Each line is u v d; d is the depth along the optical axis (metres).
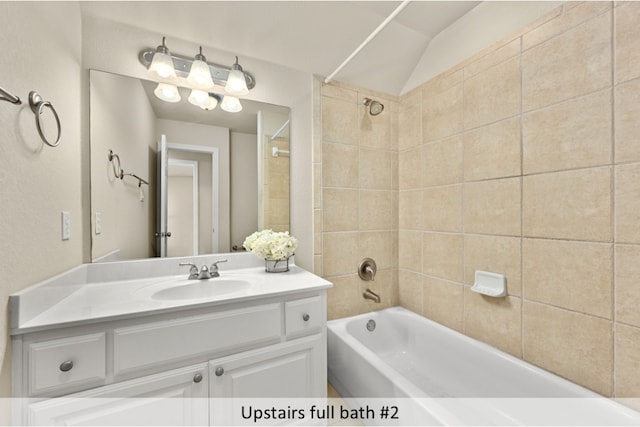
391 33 1.67
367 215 1.94
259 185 1.62
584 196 1.09
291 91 1.68
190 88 1.45
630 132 0.97
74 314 0.85
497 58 1.40
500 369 1.34
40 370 0.77
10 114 0.71
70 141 1.08
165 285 1.22
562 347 1.16
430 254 1.81
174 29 1.36
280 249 1.44
